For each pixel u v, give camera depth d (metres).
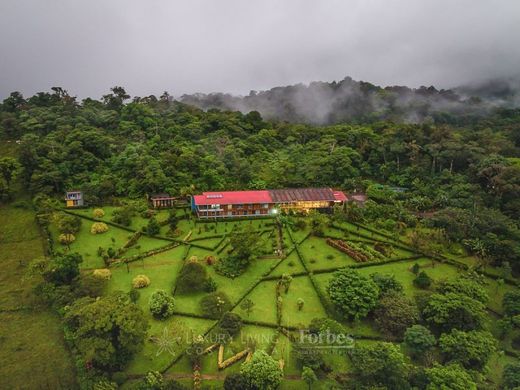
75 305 69.81
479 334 66.81
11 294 83.50
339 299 76.06
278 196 122.75
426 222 111.44
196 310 78.94
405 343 67.62
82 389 60.56
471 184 124.69
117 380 61.19
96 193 120.50
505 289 90.19
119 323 62.03
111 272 90.12
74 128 145.62
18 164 119.44
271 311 79.31
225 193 121.25
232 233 107.94
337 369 65.50
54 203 114.62
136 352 64.38
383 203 127.06
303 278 90.94
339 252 101.94
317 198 123.50
